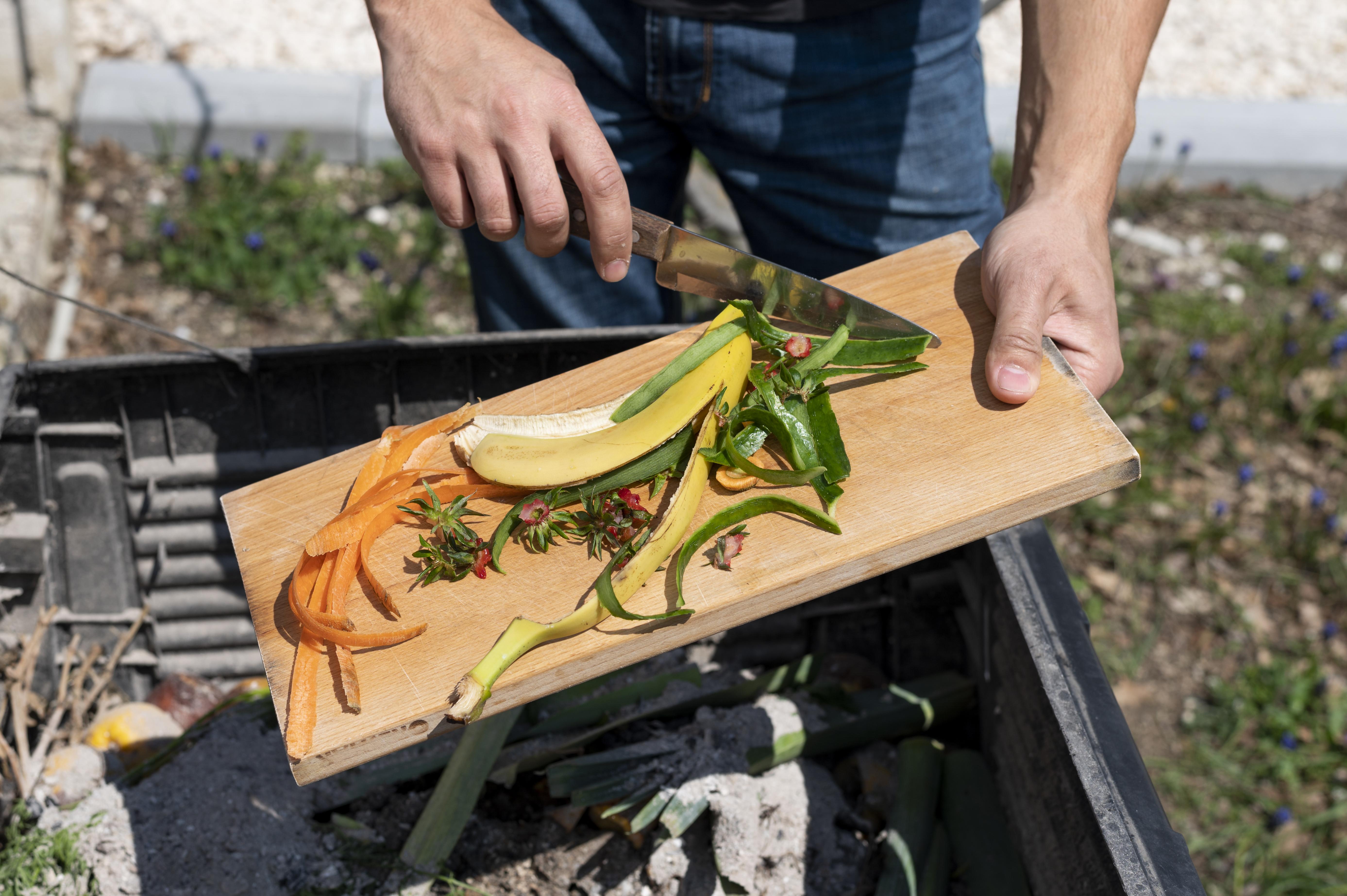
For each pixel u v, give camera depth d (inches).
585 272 46.0
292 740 31.1
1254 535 61.2
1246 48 101.1
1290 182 87.6
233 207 72.4
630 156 45.5
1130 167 86.7
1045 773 36.8
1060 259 35.9
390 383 42.8
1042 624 36.9
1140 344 70.4
